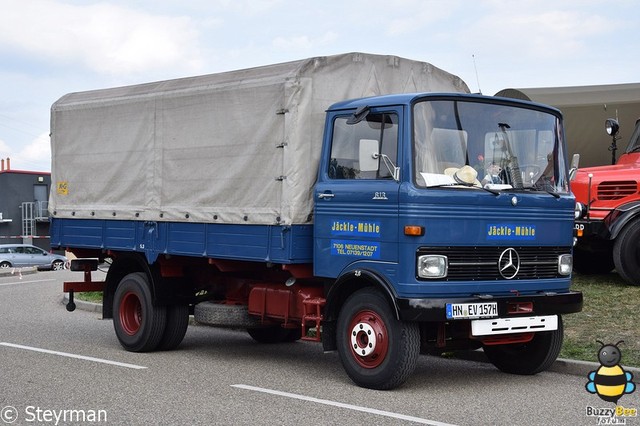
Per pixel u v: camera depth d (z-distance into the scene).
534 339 8.91
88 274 12.23
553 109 9.06
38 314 15.55
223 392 7.98
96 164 11.62
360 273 8.21
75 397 7.70
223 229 9.73
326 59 9.19
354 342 8.29
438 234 7.91
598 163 16.81
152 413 7.06
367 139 8.42
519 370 9.10
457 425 6.65
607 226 12.19
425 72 10.09
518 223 8.43
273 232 9.10
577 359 9.27
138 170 10.95
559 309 8.54
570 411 7.21
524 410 7.24
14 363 9.59
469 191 8.10
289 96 8.98
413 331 7.95
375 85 9.61
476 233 8.12
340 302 8.65
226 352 10.91
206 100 10.01
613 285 12.51
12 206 52.16
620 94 15.91
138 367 9.45
